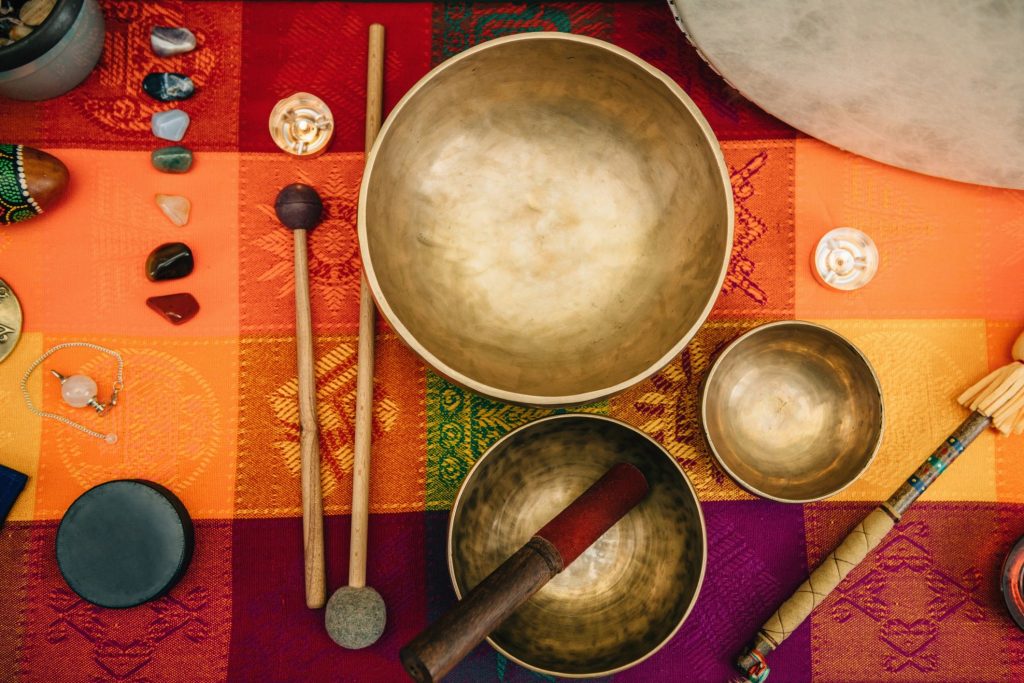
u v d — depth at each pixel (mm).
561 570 1139
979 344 1456
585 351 1301
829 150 1484
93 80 1468
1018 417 1371
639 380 1147
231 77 1480
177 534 1341
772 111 1425
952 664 1394
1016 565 1367
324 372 1424
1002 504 1426
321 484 1391
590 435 1316
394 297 1236
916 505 1426
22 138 1452
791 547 1413
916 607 1404
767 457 1396
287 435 1421
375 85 1430
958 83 1221
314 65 1491
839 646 1395
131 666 1366
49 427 1410
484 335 1298
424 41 1504
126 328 1431
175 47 1462
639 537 1321
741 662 1342
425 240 1295
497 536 1330
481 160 1313
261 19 1492
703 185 1212
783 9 1206
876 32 1190
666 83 1172
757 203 1479
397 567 1395
